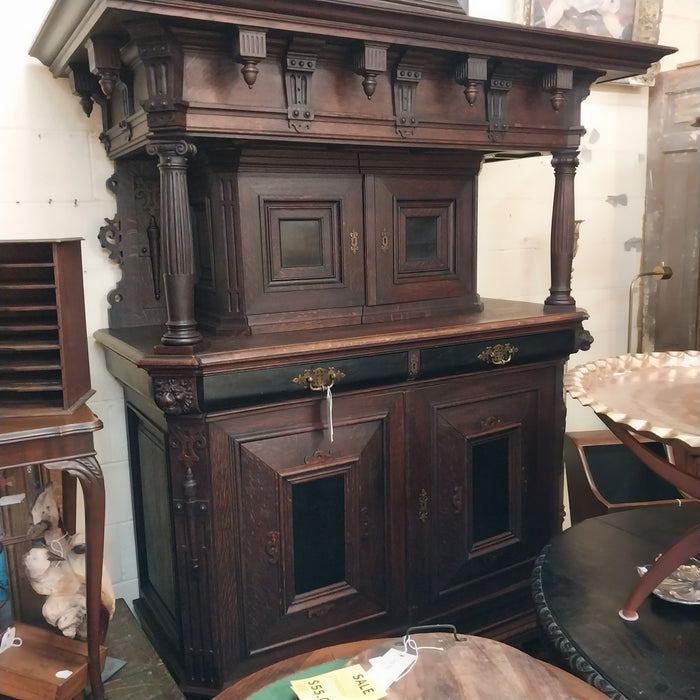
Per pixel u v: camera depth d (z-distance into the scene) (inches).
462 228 69.5
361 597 62.2
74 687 51.0
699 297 89.5
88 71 60.2
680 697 39.7
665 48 65.2
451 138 58.7
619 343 101.1
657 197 96.6
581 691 39.6
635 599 46.9
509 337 65.9
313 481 58.7
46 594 55.7
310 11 47.1
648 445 84.1
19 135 62.4
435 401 63.6
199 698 56.4
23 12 61.2
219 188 56.9
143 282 68.0
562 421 72.7
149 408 59.2
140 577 70.7
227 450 54.4
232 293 58.2
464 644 39.9
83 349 53.2
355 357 57.3
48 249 49.8
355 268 63.1
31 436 46.0
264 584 57.5
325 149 59.7
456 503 66.3
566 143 66.3
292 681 36.9
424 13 50.8
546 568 53.8
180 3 43.4
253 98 49.8
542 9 84.0
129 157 64.1
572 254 70.2
